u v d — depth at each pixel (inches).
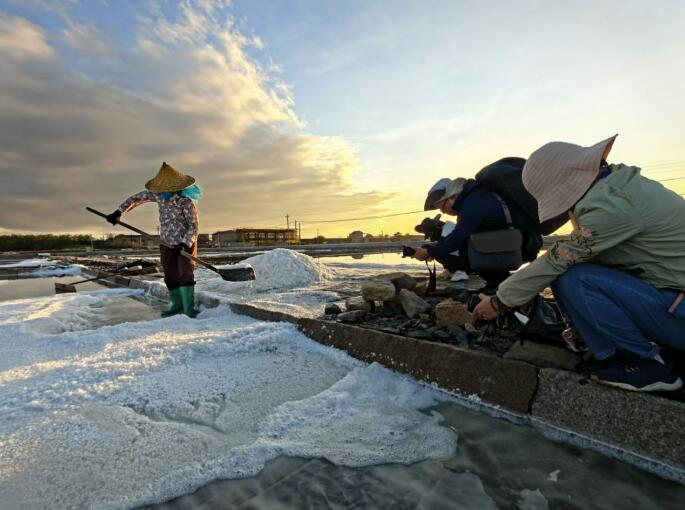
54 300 192.5
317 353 99.6
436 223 153.5
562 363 67.9
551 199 56.9
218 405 72.2
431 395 75.9
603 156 55.2
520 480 50.8
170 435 62.2
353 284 201.0
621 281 52.9
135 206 166.1
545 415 63.4
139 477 52.0
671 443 52.0
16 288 291.3
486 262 106.9
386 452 57.1
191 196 153.0
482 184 107.8
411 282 140.6
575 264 56.4
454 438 60.9
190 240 149.3
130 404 72.7
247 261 223.3
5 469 53.4
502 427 63.9
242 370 88.3
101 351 99.8
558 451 57.0
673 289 51.1
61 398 73.4
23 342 111.6
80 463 54.9
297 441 59.8
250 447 57.6
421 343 83.8
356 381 80.0
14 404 71.4
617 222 50.9
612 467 53.1
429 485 50.2
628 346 54.6
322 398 72.9
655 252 51.3
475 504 46.6
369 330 95.3
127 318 154.8
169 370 87.6
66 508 46.4
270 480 51.6
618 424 56.6
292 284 199.0
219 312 150.5
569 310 59.2
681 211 50.4
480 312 68.6
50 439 60.7
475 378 73.2
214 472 52.8
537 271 59.0
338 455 56.4
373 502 47.4
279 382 82.1
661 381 54.2
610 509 45.2
